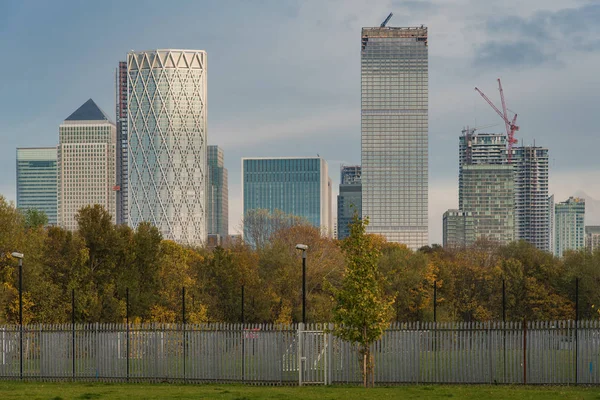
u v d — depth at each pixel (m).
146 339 58.03
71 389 52.22
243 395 47.72
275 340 56.22
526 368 53.78
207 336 57.16
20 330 59.88
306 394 48.19
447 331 54.75
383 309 52.66
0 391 50.47
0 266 86.75
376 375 55.00
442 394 47.88
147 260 97.94
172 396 47.31
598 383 52.88
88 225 94.06
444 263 150.00
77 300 85.88
